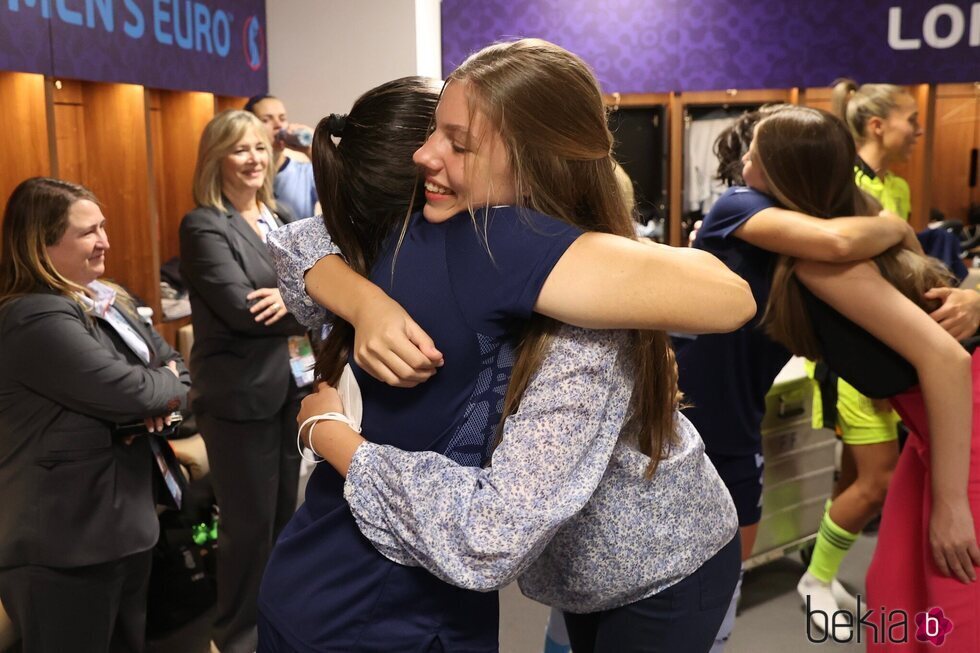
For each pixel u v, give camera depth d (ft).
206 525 11.40
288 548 4.52
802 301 6.73
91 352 7.82
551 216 4.03
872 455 10.19
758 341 7.39
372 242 4.70
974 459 6.13
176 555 10.60
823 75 19.02
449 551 3.93
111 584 8.32
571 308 3.84
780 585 11.73
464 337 4.08
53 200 7.91
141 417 8.16
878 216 6.75
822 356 6.87
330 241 4.78
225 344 10.07
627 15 19.03
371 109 4.57
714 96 19.89
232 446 10.11
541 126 3.88
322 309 4.96
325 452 4.36
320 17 17.83
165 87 13.73
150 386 8.13
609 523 4.83
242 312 9.82
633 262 3.81
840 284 6.38
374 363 4.00
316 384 4.84
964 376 6.07
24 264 7.88
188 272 10.13
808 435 11.62
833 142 6.81
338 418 4.46
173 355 9.45
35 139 11.09
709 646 5.41
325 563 4.37
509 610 11.19
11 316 7.73
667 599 5.07
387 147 4.50
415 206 4.55
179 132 15.57
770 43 18.99
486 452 4.21
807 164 6.80
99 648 8.35
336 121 4.61
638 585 4.96
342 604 4.31
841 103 14.03
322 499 4.54
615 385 4.20
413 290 4.21
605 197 4.16
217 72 15.64
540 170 3.96
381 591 4.26
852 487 10.46
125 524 8.20
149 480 8.59
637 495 4.83
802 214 6.68
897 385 6.48
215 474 10.23
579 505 4.00
